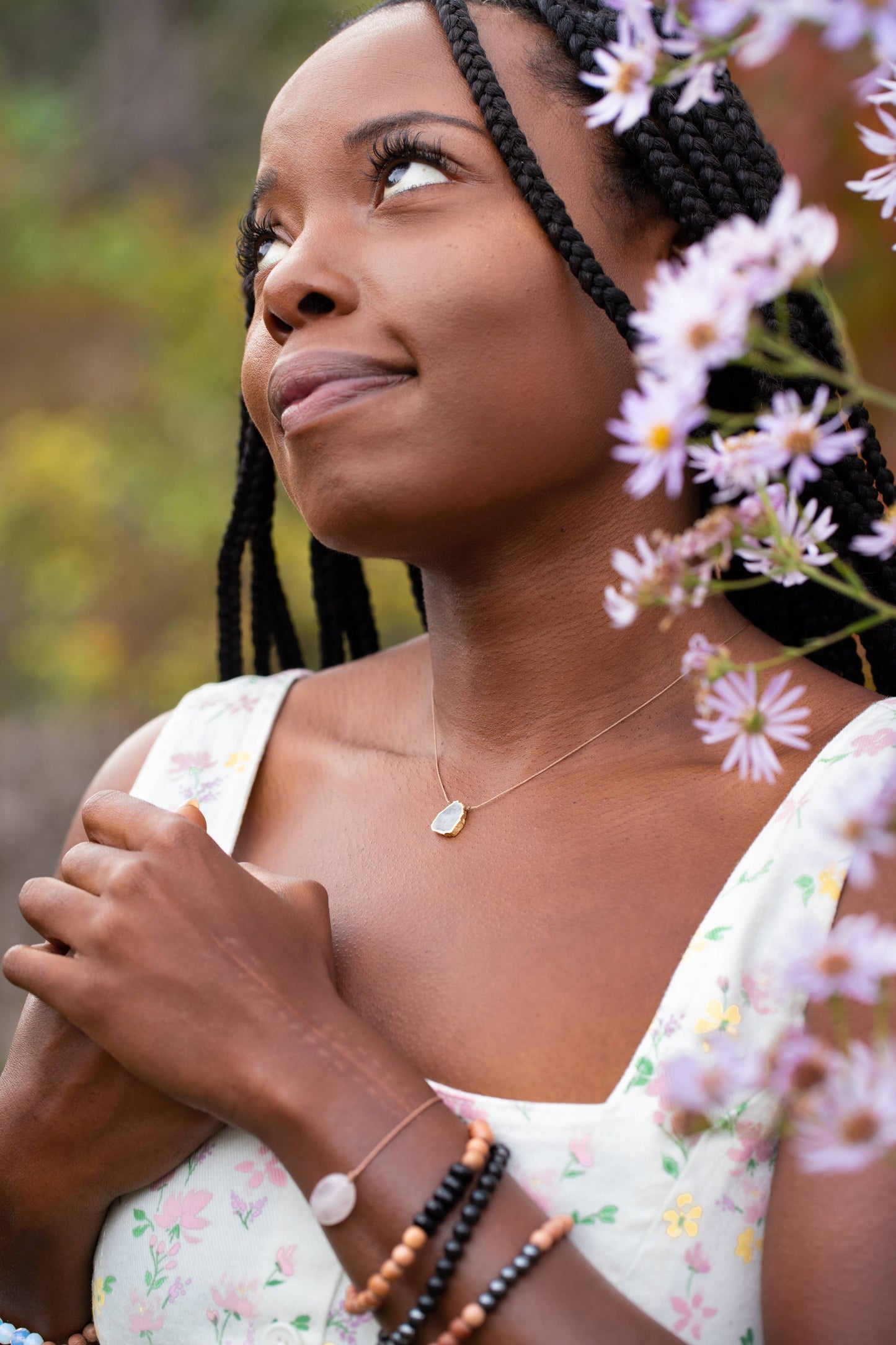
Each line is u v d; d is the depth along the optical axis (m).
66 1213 1.12
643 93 0.80
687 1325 0.95
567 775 1.16
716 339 0.69
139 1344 1.09
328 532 1.10
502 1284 0.90
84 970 1.03
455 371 1.05
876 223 2.38
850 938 0.67
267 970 1.02
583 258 1.06
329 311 1.09
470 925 1.10
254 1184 1.06
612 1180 0.97
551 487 1.10
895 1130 0.62
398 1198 0.93
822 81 2.34
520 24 1.15
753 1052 0.98
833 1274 0.87
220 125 7.16
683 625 1.17
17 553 5.52
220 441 5.67
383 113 1.09
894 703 1.11
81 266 6.38
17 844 4.39
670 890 1.06
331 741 1.34
